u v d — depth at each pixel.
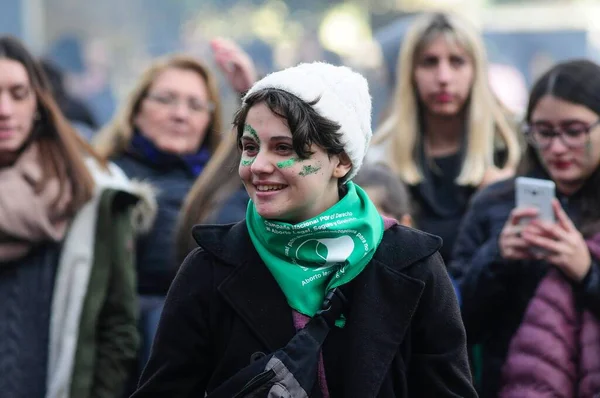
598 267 8.36
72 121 15.83
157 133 12.09
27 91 9.46
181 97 12.13
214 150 12.48
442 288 6.40
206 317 6.35
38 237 9.22
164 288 10.94
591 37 30.88
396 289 6.24
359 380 6.09
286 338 6.21
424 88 11.30
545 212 8.42
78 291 9.25
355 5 39.78
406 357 6.37
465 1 31.58
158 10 38.94
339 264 6.25
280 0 41.12
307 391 6.02
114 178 9.75
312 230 6.20
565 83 8.63
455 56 11.29
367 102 6.34
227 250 6.36
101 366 9.37
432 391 6.40
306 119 6.07
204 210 10.05
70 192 9.41
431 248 6.38
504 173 11.10
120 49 36.69
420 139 11.34
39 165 9.42
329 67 6.27
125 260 9.52
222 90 19.33
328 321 6.17
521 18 31.31
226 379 6.28
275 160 6.10
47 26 34.69
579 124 8.60
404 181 11.06
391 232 6.45
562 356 8.21
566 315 8.31
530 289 8.52
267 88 6.16
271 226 6.21
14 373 9.02
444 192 11.14
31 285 9.22
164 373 6.34
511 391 8.30
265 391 6.00
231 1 40.47
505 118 11.64
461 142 11.28
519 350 8.34
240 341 6.25
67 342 9.16
